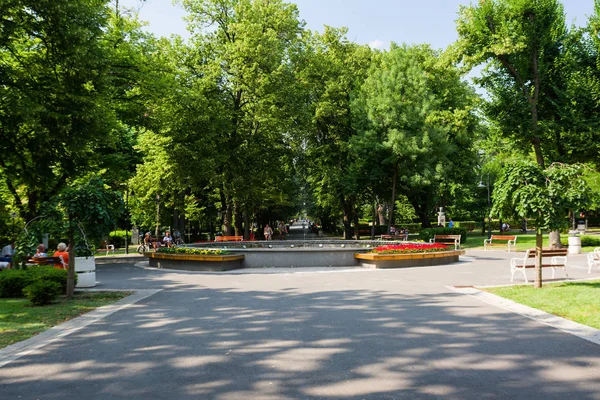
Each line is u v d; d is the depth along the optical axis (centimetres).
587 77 2312
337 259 1845
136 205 3638
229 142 3033
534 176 1041
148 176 3020
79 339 695
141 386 485
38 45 1870
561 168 1052
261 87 2838
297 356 585
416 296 1041
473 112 3306
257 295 1092
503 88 2519
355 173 3538
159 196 3325
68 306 978
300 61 3309
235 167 2983
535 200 1012
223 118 2798
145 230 4628
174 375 518
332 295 1073
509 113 2494
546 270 1547
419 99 3195
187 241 4400
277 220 6009
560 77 2450
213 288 1233
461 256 2222
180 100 2419
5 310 936
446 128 3084
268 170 3225
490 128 2639
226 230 3191
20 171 1781
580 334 682
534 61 2431
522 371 520
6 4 1453
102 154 2342
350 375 511
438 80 3647
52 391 476
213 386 482
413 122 3142
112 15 2177
